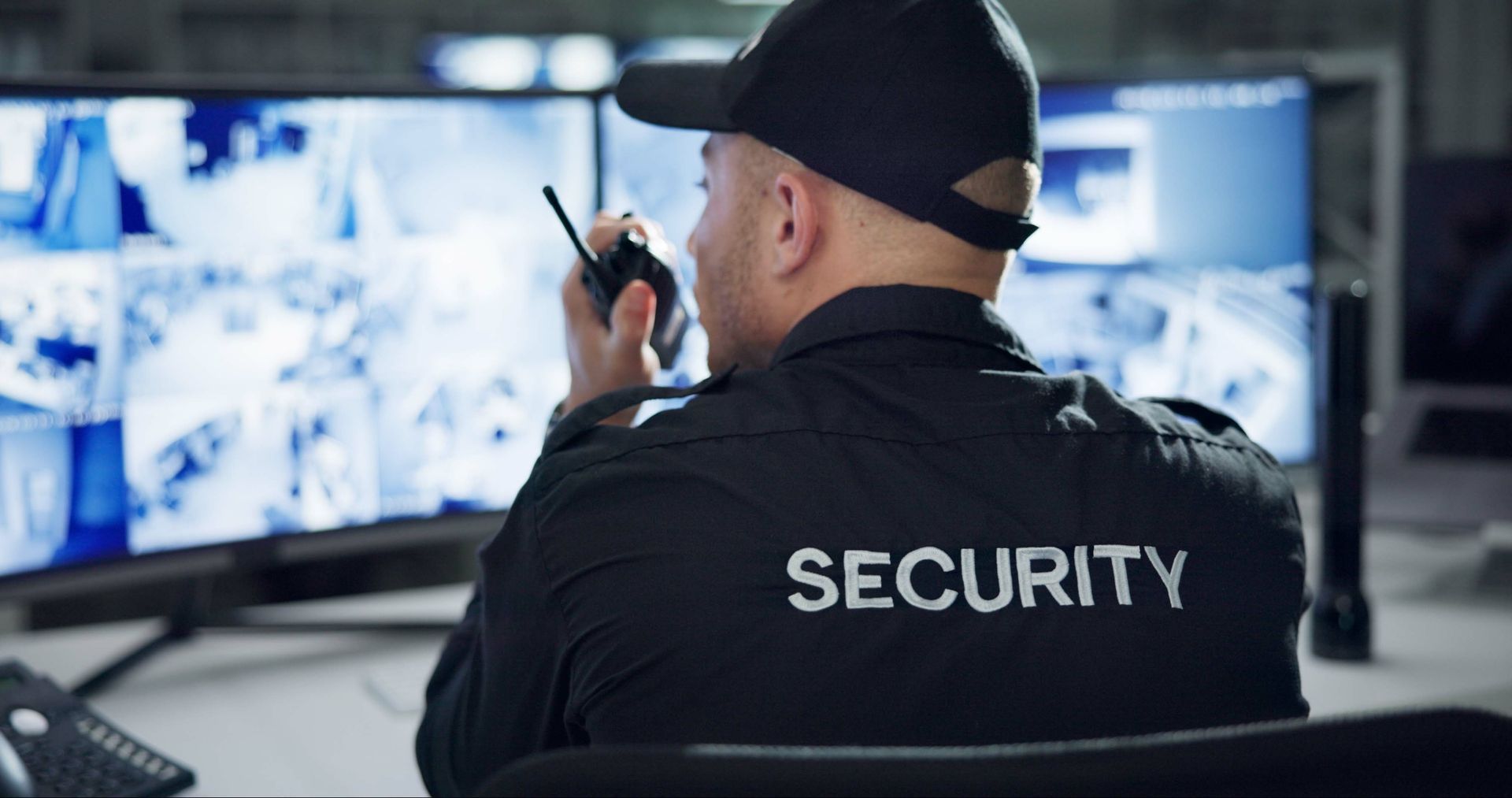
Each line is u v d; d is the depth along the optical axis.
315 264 1.19
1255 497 0.70
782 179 0.74
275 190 1.16
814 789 0.41
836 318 0.72
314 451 1.20
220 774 0.98
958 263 0.73
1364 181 2.54
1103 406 0.71
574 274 0.96
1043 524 0.64
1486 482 1.48
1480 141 3.92
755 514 0.63
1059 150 1.39
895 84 0.71
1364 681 1.13
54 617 1.65
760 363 0.80
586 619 0.63
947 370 0.71
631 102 0.82
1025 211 0.74
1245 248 1.44
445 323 1.25
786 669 0.60
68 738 0.98
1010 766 0.41
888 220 0.72
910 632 0.60
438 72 4.45
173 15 3.98
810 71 0.72
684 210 1.33
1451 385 1.57
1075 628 0.61
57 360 1.08
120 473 1.12
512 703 0.69
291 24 4.18
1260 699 0.64
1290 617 0.67
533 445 1.30
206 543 1.16
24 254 1.06
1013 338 0.74
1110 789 0.40
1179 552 0.66
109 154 1.09
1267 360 1.46
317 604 1.39
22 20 3.76
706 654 0.60
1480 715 0.43
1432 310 1.57
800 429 0.66
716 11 5.01
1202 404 0.79
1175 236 1.42
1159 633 0.63
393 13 4.38
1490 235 1.53
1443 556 1.52
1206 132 1.42
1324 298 1.18
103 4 3.84
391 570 1.76
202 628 1.29
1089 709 0.60
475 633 0.81
